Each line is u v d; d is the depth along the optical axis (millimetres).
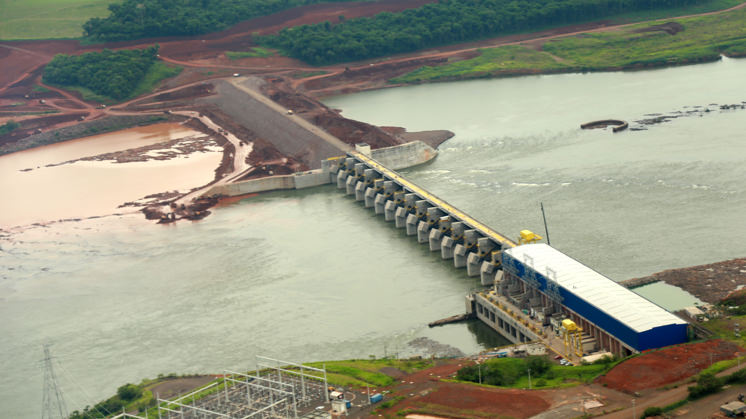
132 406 195375
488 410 166125
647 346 180750
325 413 176250
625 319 186375
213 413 176000
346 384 190875
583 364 187000
